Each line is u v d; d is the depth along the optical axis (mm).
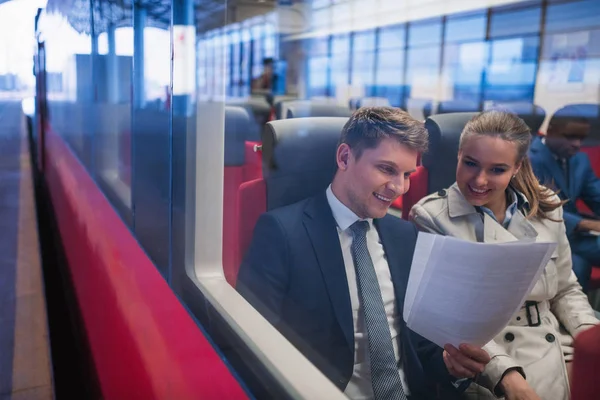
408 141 928
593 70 1281
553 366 873
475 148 914
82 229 2658
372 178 949
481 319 754
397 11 1555
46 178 6176
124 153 1841
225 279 1111
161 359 1121
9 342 3188
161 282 1260
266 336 880
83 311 2531
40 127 7172
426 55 1435
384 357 910
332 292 960
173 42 1164
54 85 5062
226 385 859
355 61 1508
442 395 868
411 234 978
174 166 1174
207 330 981
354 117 974
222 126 1134
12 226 5199
